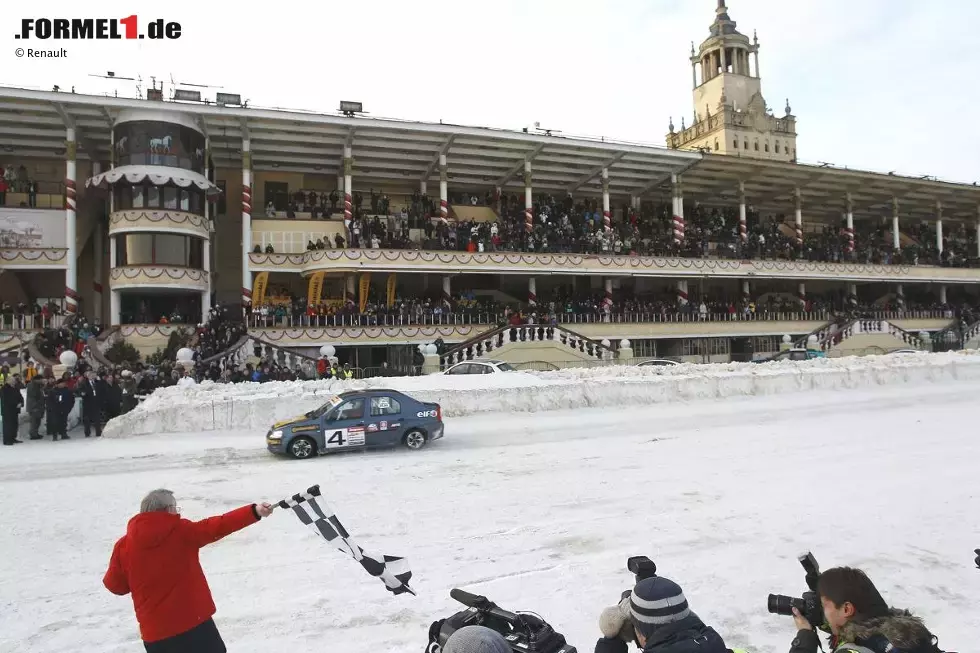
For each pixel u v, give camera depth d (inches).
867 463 529.0
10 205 1413.6
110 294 1407.5
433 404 635.5
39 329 1251.8
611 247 1694.1
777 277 1856.5
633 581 290.2
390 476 501.0
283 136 1453.0
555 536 354.0
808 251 1955.0
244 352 1138.7
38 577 307.3
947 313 2063.2
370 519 387.5
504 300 1739.7
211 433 719.7
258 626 251.6
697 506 408.8
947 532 353.7
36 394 687.7
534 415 831.1
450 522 380.8
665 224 1941.4
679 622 121.4
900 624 123.4
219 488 470.9
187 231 1341.0
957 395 989.2
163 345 1288.1
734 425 737.0
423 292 1684.3
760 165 1809.8
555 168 1739.7
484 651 98.3
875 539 343.3
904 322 1966.0
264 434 713.0
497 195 1833.2
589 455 575.8
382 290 1611.7
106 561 328.8
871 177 1956.2
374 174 1704.0
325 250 1413.6
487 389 860.0
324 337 1374.3
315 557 326.3
